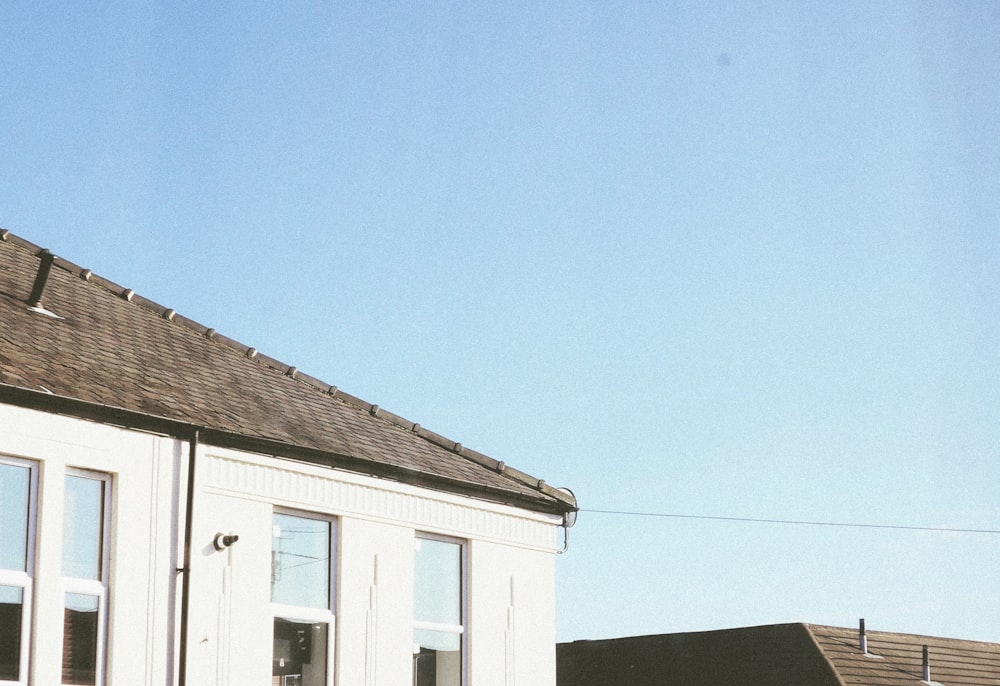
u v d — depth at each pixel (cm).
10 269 1516
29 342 1241
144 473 1162
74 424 1104
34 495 1067
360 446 1439
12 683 1019
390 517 1405
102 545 1123
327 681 1309
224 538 1215
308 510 1322
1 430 1041
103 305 1559
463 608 1485
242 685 1213
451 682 1448
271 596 1267
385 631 1372
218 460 1237
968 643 3338
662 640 3198
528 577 1575
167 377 1359
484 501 1529
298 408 1499
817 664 2803
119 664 1105
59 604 1064
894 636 3150
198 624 1182
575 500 1691
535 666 1554
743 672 2908
